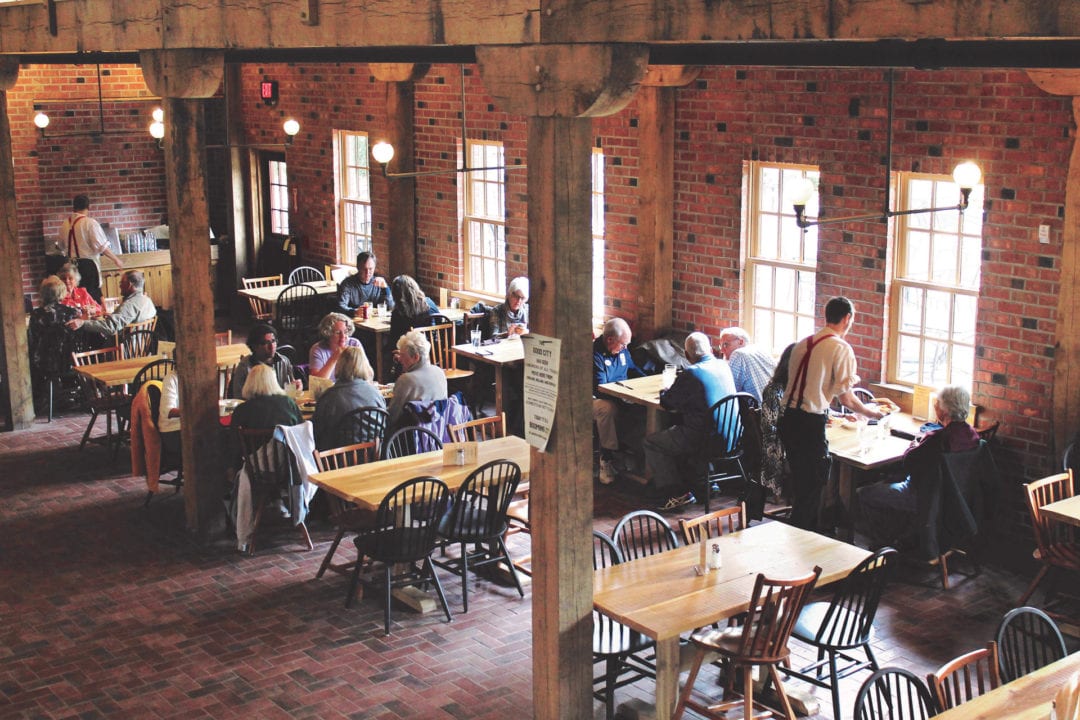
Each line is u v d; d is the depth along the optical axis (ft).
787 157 29.48
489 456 25.14
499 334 36.19
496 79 17.12
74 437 35.42
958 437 23.15
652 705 19.26
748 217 31.14
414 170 42.37
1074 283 23.59
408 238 42.80
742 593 18.12
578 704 18.02
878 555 18.62
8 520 28.63
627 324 32.53
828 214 28.73
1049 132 23.85
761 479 25.59
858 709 14.64
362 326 38.45
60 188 48.19
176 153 25.82
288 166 48.42
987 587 24.36
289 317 41.91
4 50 30.76
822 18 13.33
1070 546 22.36
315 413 27.14
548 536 17.46
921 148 26.37
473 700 20.10
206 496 27.14
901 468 25.16
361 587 24.13
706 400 28.02
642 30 15.07
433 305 37.96
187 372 26.63
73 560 26.25
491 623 23.02
